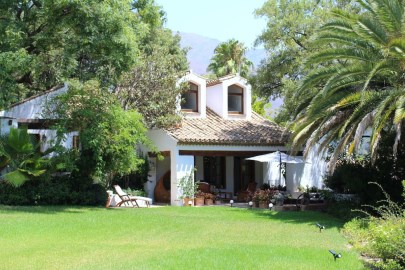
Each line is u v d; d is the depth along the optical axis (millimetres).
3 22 21312
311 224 17922
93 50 21938
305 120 19453
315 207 23297
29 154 21406
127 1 21938
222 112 29594
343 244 13375
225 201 27469
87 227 15562
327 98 18891
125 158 22203
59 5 20297
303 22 27578
